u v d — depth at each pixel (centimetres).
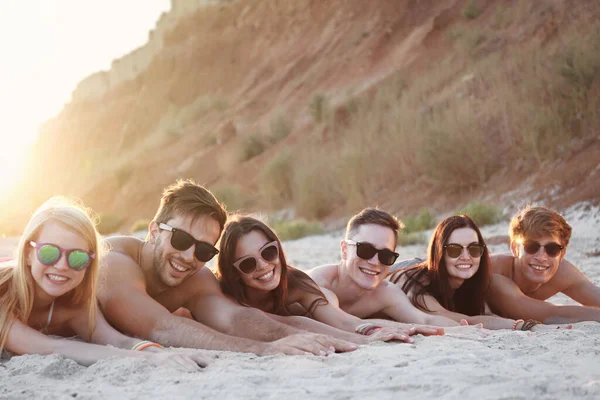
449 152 1480
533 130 1360
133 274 377
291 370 290
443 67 1955
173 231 372
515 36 1847
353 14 3092
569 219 1064
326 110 2234
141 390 262
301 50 3278
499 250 907
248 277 406
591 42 1420
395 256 445
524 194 1255
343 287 463
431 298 459
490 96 1622
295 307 430
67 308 356
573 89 1345
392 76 2214
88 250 338
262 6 3981
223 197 2117
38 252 328
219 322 379
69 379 288
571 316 443
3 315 332
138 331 359
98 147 4947
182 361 297
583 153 1251
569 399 237
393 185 1662
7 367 306
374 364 298
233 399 246
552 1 1839
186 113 3512
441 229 461
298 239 1525
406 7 2656
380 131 1906
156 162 3030
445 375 268
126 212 2839
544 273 470
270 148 2456
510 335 367
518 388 247
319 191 1808
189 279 401
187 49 4259
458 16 2317
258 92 3141
